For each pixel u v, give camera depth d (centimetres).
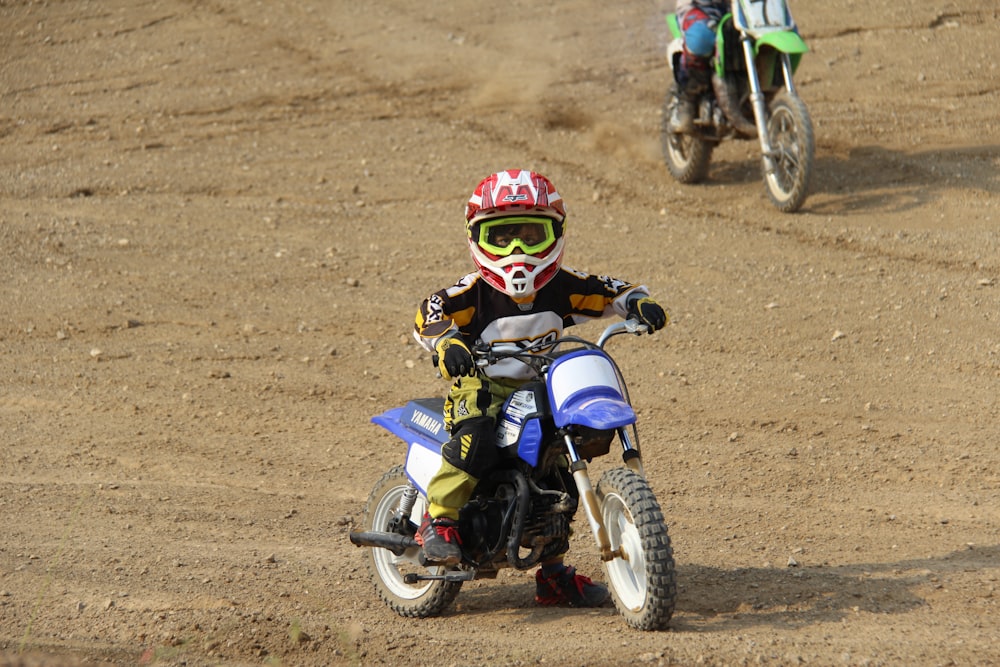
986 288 3978
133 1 8494
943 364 3466
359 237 4800
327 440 3194
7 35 7862
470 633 2030
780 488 2783
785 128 4775
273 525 2664
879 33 6819
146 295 4278
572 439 1892
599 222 4834
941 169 5059
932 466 2852
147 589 2261
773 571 2286
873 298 3972
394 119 6253
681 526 2588
